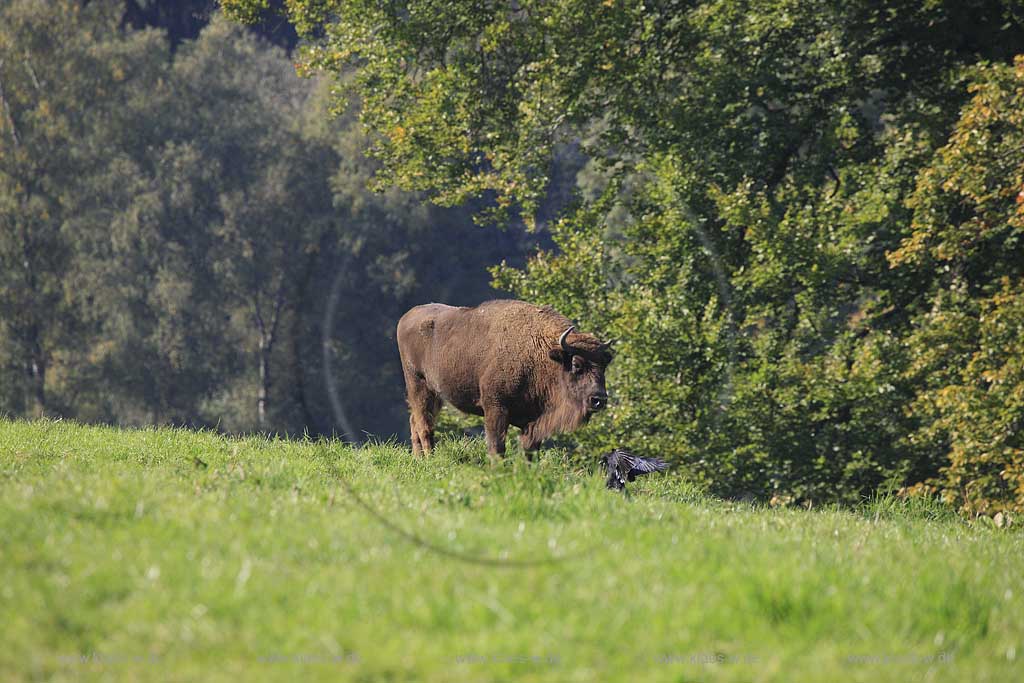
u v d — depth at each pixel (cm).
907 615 1548
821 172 6194
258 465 2864
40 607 1373
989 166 4650
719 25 5956
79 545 1609
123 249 16400
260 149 17088
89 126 16100
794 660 1363
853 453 5250
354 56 6781
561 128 6694
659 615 1446
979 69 4950
